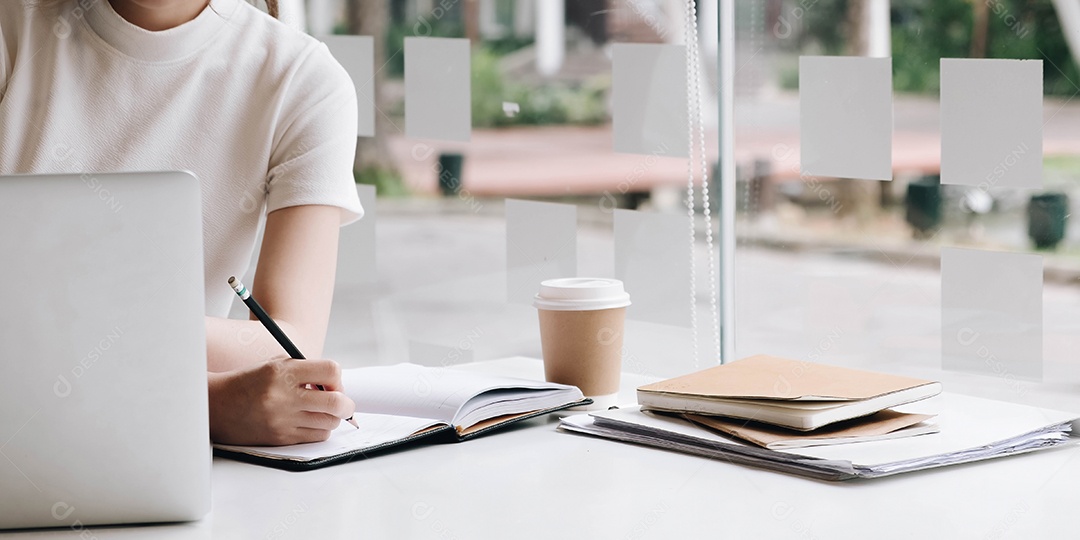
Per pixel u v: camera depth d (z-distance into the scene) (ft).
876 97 4.26
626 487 2.94
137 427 2.65
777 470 3.10
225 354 3.73
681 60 4.89
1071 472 3.05
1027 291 4.06
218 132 4.38
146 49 4.28
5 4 4.29
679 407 3.53
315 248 4.17
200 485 2.69
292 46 4.47
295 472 3.14
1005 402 3.73
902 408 3.63
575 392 3.87
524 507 2.76
